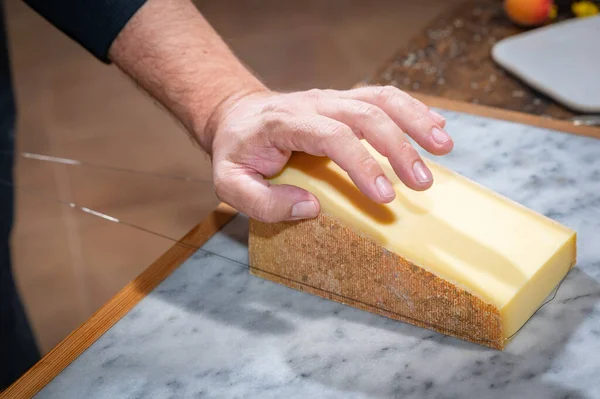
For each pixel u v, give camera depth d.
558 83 1.15
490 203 0.80
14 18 2.46
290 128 0.75
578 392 0.69
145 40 0.94
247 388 0.73
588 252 0.84
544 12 1.28
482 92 1.18
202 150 0.97
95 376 0.76
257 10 2.07
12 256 1.19
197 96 0.92
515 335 0.75
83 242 1.03
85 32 0.96
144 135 1.43
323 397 0.71
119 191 1.02
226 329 0.80
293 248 0.82
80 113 1.79
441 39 1.31
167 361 0.77
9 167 1.13
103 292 1.07
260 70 1.37
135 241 0.96
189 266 0.89
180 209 0.96
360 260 0.78
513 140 1.01
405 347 0.76
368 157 0.72
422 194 0.81
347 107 0.76
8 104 1.26
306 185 0.80
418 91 1.19
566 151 0.98
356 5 2.09
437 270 0.74
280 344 0.78
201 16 0.99
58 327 1.22
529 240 0.77
